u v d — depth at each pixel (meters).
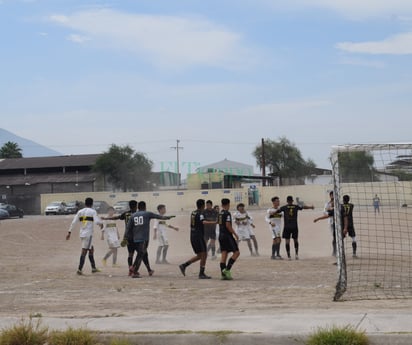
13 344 7.75
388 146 12.03
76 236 30.92
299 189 63.78
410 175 22.62
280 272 15.17
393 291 11.51
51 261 19.55
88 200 15.84
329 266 16.28
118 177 81.06
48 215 60.53
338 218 11.65
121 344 7.51
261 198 64.25
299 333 7.40
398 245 21.66
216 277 14.59
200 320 8.45
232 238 14.07
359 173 22.17
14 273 15.88
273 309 9.53
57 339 7.70
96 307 10.43
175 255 21.16
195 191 62.84
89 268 17.25
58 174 84.50
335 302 10.18
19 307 10.64
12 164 87.62
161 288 12.71
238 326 7.96
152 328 8.05
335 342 7.12
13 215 54.97
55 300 11.35
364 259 17.48
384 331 7.40
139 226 14.92
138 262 14.84
